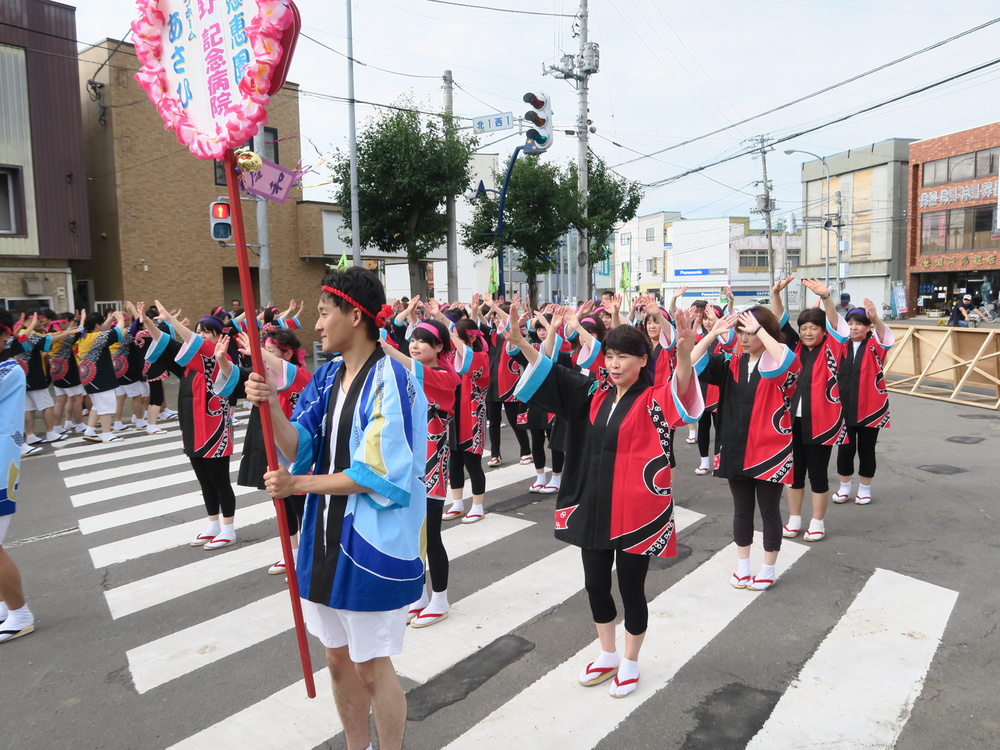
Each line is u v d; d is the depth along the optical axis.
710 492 6.88
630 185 20.34
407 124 14.88
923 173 38.53
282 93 18.27
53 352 10.30
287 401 4.68
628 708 3.23
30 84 14.16
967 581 4.57
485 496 6.95
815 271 47.72
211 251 17.50
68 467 8.51
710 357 4.58
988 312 33.34
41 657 3.88
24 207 14.20
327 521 2.38
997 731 3.00
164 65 2.44
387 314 2.46
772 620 4.10
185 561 5.33
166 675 3.65
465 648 3.84
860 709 3.19
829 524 5.81
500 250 13.39
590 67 17.38
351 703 2.63
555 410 3.40
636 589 3.26
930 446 8.52
